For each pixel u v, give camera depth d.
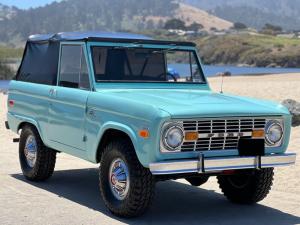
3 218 7.20
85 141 7.71
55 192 8.68
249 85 31.11
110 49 8.02
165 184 9.58
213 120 6.82
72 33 8.66
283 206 8.12
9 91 9.82
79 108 7.82
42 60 9.06
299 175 10.14
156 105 6.71
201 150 6.82
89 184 9.34
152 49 8.34
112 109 7.16
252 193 7.87
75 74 8.14
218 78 45.19
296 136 13.86
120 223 6.98
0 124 17.52
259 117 7.10
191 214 7.57
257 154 7.07
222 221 7.24
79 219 7.14
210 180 9.98
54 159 9.13
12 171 10.43
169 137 6.59
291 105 15.91
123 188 7.07
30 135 9.28
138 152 6.71
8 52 94.56
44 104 8.69
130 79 8.08
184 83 8.50
